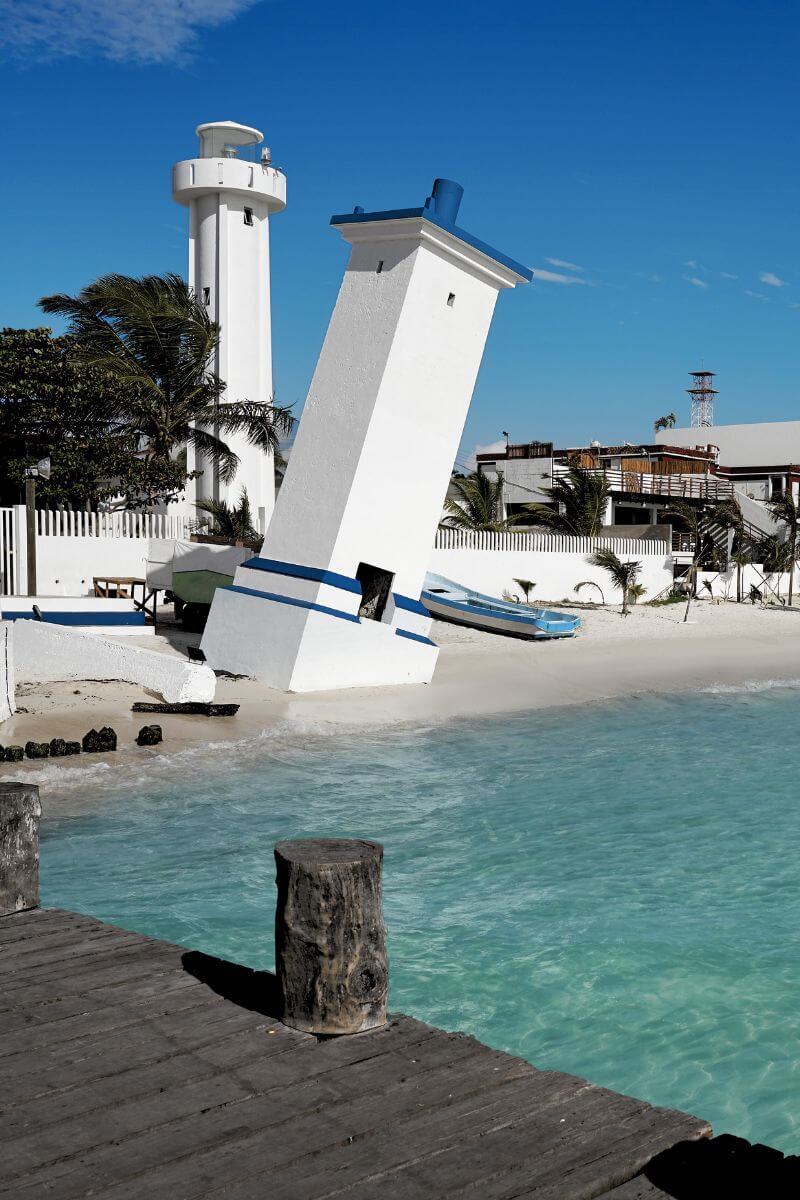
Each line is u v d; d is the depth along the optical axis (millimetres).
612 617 34719
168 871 9508
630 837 11125
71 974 5605
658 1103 5965
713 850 10711
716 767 14672
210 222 43562
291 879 4918
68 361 28641
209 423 33219
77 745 13641
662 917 8820
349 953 4898
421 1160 3891
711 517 41875
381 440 18875
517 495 50344
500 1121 4184
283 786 12719
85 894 8844
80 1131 4020
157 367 33094
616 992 7367
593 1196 3746
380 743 15508
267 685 18969
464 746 15648
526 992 7344
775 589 47875
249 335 43844
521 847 10703
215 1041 4805
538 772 14148
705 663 26094
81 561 26266
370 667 19719
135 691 17141
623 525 47219
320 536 18984
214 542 25344
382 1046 4805
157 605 27047
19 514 23531
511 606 30656
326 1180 3746
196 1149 3900
